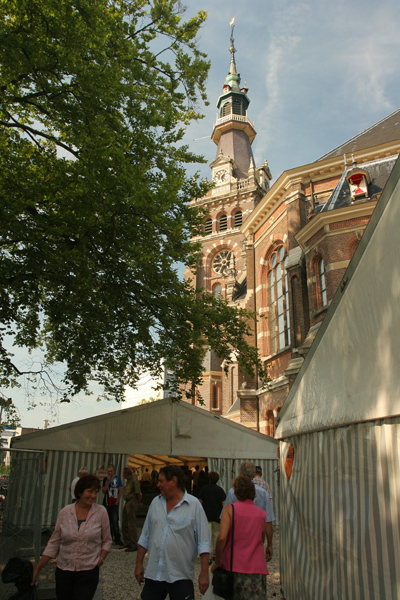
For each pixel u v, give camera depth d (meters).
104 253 11.00
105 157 9.59
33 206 10.22
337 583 4.65
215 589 4.37
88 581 4.29
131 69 11.55
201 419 14.10
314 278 19.97
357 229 18.28
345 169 22.56
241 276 44.97
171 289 12.47
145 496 18.09
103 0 10.82
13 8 9.46
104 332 12.37
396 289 3.82
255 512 4.59
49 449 12.44
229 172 51.62
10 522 6.17
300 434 6.23
